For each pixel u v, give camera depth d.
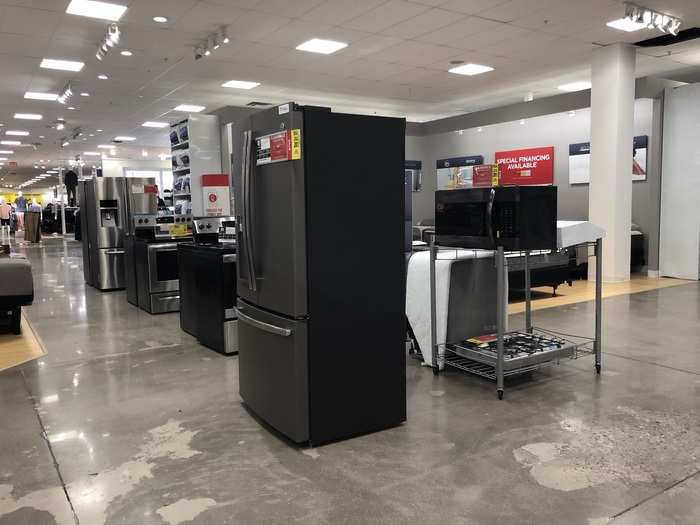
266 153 2.90
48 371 4.23
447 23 6.96
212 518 2.16
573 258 7.74
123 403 3.51
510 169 11.67
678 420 3.07
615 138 8.11
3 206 26.31
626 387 3.65
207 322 4.94
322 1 6.13
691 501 2.22
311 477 2.49
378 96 11.70
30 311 6.84
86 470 2.58
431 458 2.66
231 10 6.37
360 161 2.88
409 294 4.29
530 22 6.96
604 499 2.25
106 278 8.46
